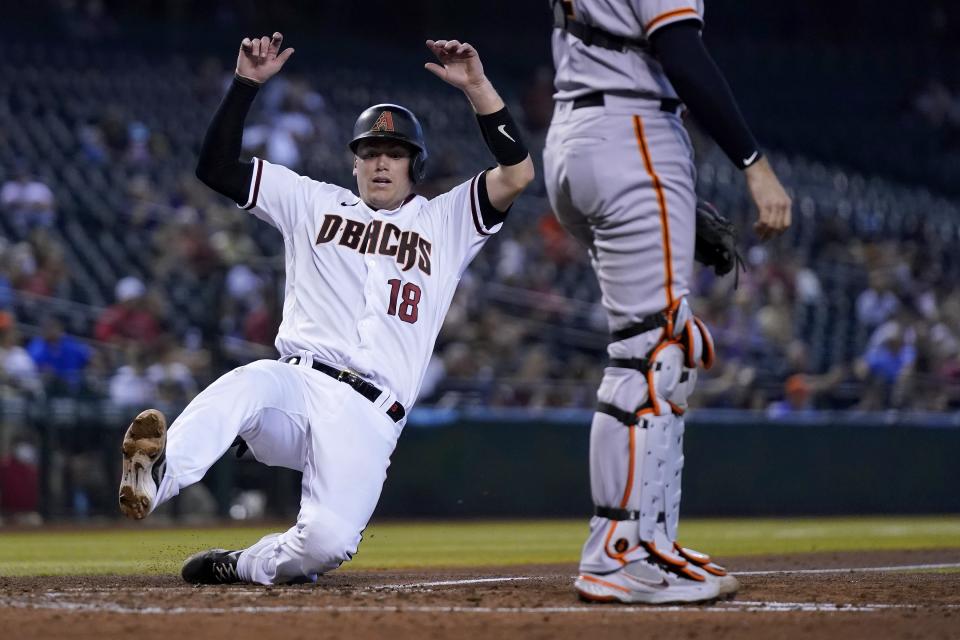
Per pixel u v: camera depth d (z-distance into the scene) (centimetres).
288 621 999
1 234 5053
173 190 5822
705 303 5441
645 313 1188
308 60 8738
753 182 1160
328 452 1310
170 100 7175
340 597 1194
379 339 1355
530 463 4175
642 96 1203
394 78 8819
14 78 6906
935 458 4638
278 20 9000
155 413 1147
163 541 2845
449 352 4472
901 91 10156
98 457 3759
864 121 10006
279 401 1297
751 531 3400
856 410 4788
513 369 4688
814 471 4450
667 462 1180
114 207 5550
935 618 1043
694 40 1153
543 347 5106
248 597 1190
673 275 1188
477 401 4341
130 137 6097
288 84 7056
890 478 4559
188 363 4059
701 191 7456
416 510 4038
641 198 1184
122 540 2881
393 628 967
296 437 1327
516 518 4141
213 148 1384
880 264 6750
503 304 5456
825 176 8856
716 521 4103
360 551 2478
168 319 4569
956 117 9925
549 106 8369
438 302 1414
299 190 1414
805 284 6275
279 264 4288
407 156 1407
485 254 5850
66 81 7081
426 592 1265
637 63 1198
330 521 1305
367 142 1396
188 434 1215
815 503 4441
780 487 4394
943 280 6781
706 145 8019
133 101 7025
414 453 4041
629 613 1078
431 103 8388
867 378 4972
